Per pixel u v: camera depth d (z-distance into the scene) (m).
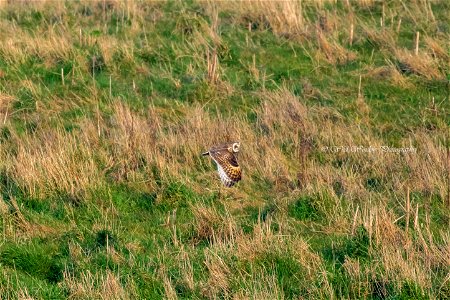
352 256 44.81
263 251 43.88
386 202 50.44
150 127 58.22
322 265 43.47
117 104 61.94
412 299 40.47
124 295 40.75
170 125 59.06
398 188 51.91
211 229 47.34
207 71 66.06
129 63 67.50
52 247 46.59
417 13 74.00
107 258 44.19
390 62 67.00
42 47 68.31
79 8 77.12
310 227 48.50
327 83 65.62
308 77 66.69
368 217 47.03
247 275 42.69
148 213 50.38
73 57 67.88
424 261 43.28
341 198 50.03
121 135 56.09
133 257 44.38
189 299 41.41
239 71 67.31
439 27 71.81
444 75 65.56
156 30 72.88
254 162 54.41
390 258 42.84
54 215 49.81
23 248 45.19
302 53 69.25
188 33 72.12
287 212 49.59
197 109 60.47
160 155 54.12
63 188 51.31
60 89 64.88
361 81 65.56
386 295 41.47
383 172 53.75
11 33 71.19
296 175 53.62
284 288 42.44
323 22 72.19
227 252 43.97
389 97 63.81
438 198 51.00
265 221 48.62
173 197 50.94
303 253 44.44
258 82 65.69
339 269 43.31
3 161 53.84
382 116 61.47
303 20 73.00
